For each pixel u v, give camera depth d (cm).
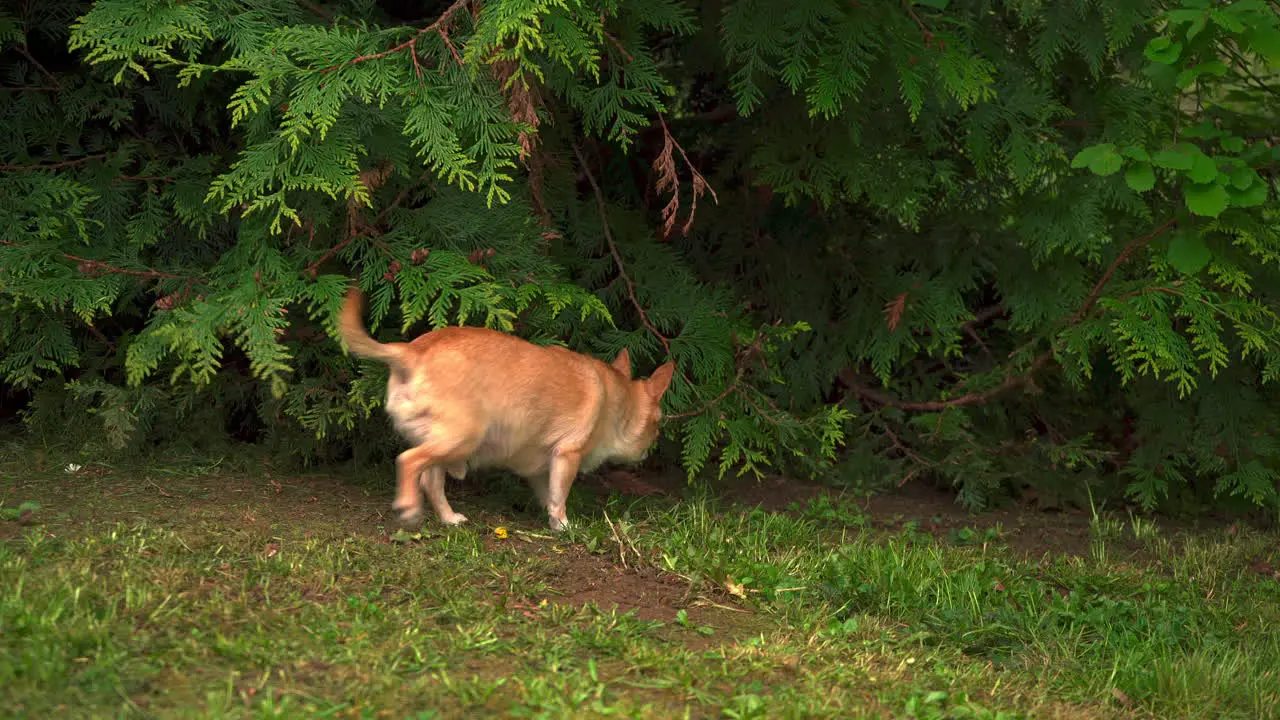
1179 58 624
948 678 449
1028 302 759
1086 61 727
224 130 679
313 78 526
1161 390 799
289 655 381
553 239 663
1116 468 834
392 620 425
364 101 529
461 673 387
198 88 632
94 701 333
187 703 342
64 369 675
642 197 808
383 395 604
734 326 704
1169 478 796
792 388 799
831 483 784
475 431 538
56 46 676
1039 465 801
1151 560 697
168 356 638
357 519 570
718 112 805
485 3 549
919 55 614
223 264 598
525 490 664
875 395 820
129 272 589
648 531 602
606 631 446
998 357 837
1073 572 637
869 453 796
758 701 382
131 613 397
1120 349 688
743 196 819
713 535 596
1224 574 667
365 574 477
